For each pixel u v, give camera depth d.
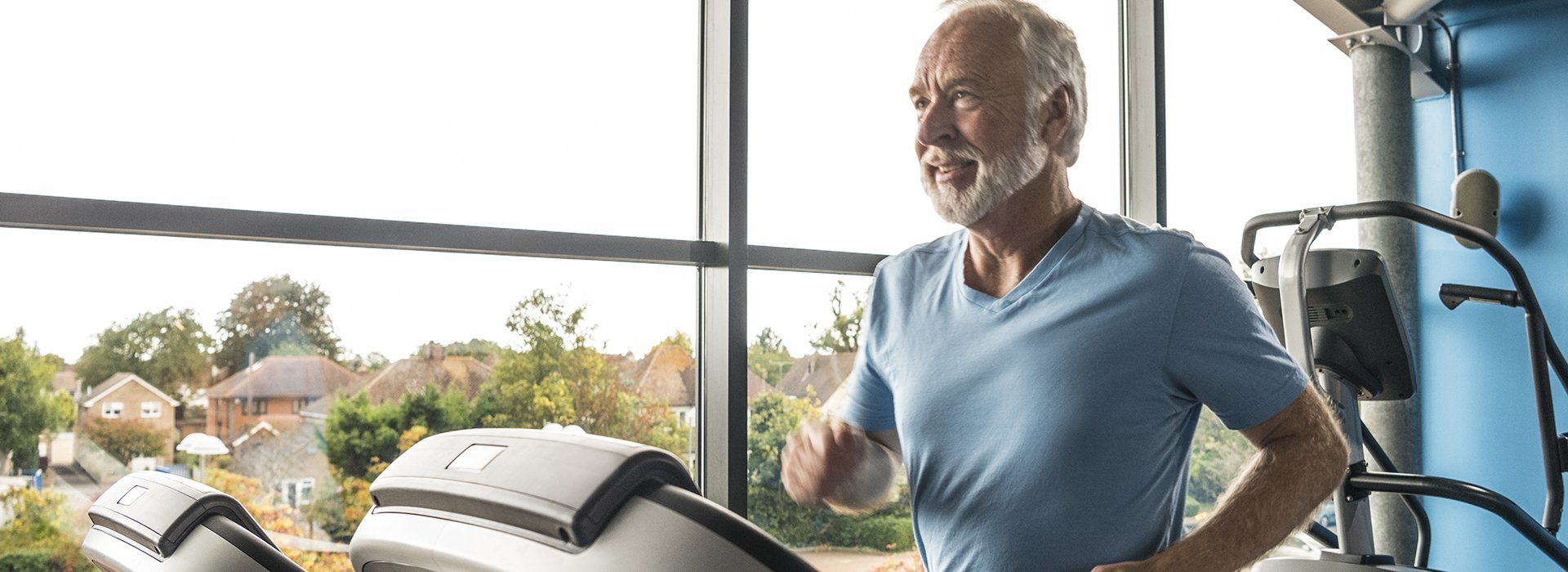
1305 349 2.34
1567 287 3.56
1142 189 3.41
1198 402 1.40
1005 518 1.35
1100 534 1.31
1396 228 3.63
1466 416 3.76
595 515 0.57
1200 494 3.46
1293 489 1.29
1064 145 1.46
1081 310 1.35
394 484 0.67
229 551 0.86
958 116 1.40
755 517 2.60
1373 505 3.56
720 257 2.51
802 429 1.42
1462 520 3.79
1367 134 3.59
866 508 1.48
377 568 0.70
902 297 1.56
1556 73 3.60
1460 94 3.82
